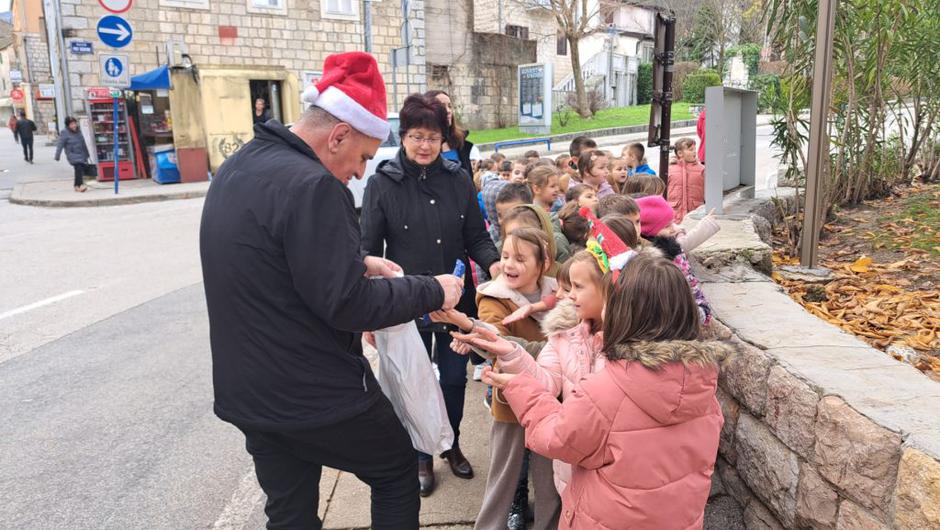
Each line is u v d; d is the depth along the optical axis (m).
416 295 1.99
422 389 2.43
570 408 1.88
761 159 13.16
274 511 2.18
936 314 3.48
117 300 6.71
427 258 3.17
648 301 1.84
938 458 1.69
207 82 16.25
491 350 2.28
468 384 4.47
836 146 5.64
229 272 1.88
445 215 3.20
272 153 1.93
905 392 2.08
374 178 3.20
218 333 1.96
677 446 1.84
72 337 5.66
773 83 5.96
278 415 1.94
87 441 3.87
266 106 18.08
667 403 1.79
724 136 5.36
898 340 3.29
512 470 2.62
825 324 2.85
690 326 1.87
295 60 19.39
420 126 3.04
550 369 2.39
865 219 5.50
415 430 2.45
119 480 3.45
